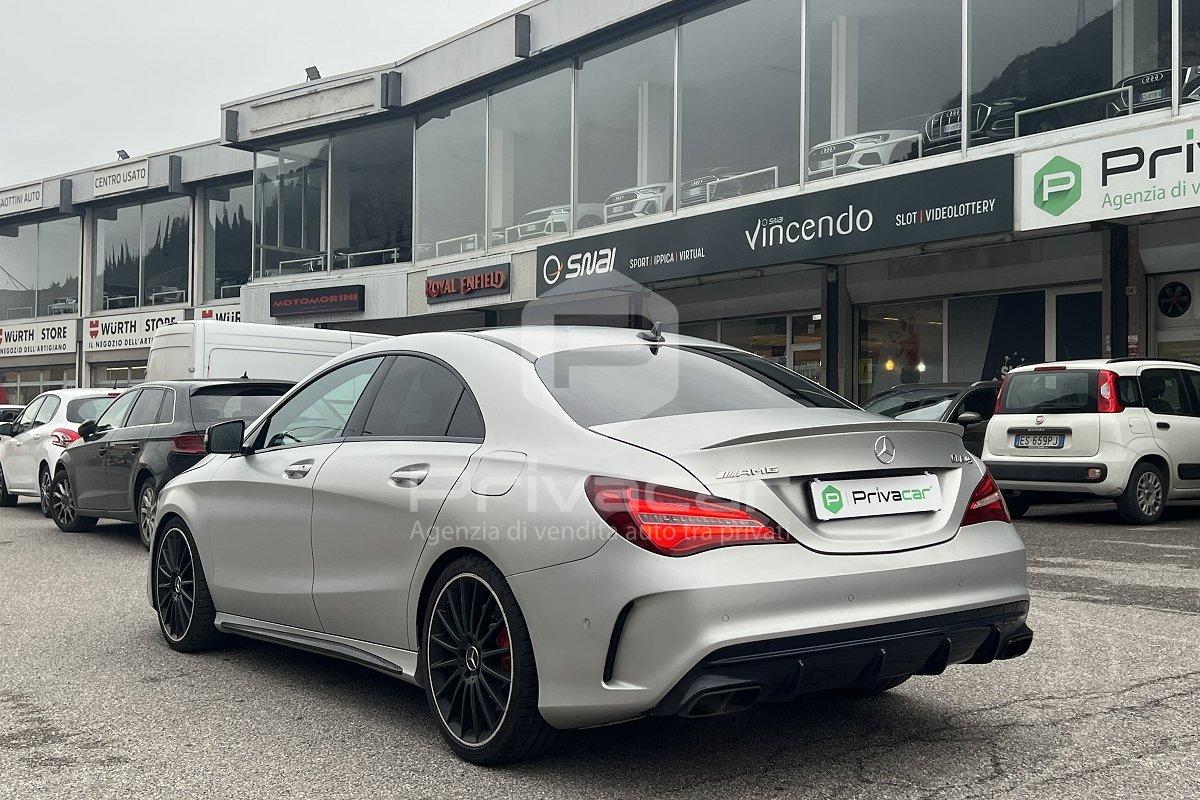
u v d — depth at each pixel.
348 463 4.34
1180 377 10.98
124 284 32.09
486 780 3.50
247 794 3.40
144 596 7.11
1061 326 14.95
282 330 14.70
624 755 3.74
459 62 21.59
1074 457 10.37
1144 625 5.79
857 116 15.38
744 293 18.41
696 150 17.64
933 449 3.68
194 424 9.32
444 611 3.79
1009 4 13.71
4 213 34.19
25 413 14.59
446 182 22.45
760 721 4.14
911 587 3.38
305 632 4.60
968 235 13.38
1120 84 12.58
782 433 3.31
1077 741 3.84
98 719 4.25
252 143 25.72
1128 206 11.90
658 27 18.25
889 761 3.65
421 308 22.56
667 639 3.10
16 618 6.36
